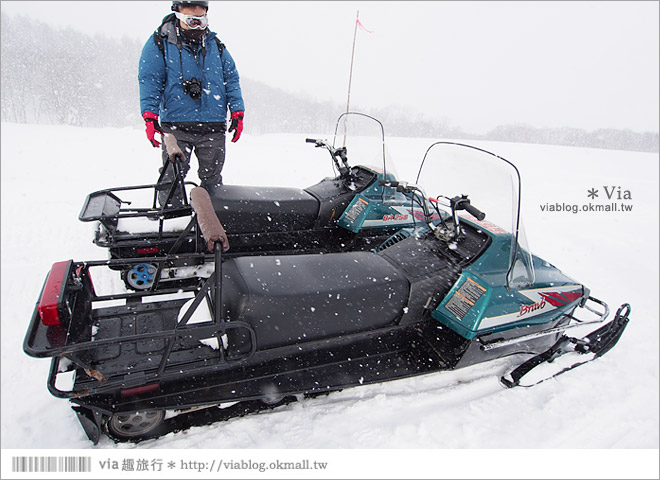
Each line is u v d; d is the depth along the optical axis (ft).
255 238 12.35
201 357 7.15
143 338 6.34
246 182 24.12
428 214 10.16
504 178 9.32
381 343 8.95
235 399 7.37
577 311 13.48
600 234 20.66
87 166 25.79
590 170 38.60
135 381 6.58
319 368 8.36
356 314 8.18
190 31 12.60
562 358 10.28
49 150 29.43
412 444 7.74
